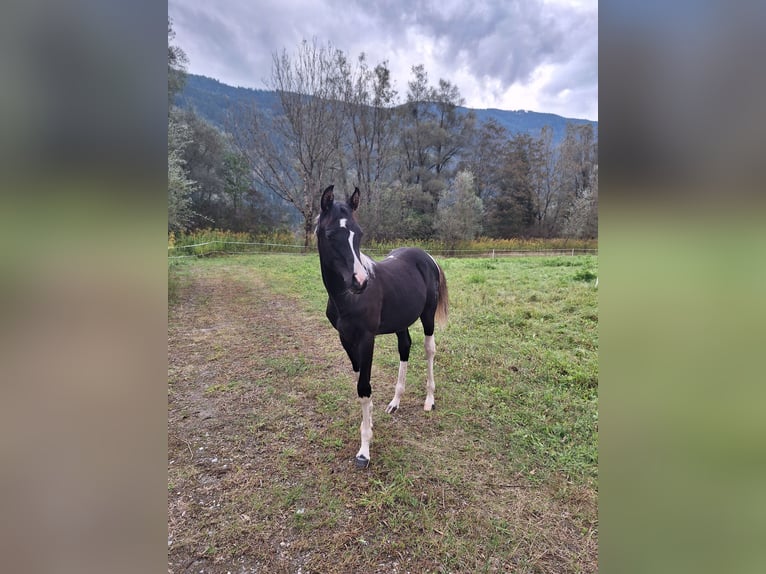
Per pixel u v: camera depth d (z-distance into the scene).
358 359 2.46
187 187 9.56
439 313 3.23
